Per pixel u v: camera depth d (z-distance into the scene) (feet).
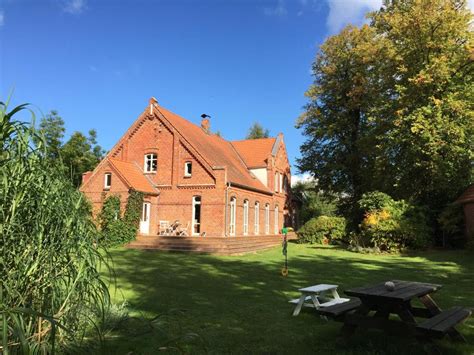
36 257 13.83
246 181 101.24
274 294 31.99
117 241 73.41
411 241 71.26
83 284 14.94
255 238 85.87
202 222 87.25
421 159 78.95
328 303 25.62
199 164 89.81
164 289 33.68
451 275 43.39
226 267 49.21
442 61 73.10
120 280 38.17
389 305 18.48
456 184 79.20
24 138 14.02
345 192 111.96
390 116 84.89
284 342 19.38
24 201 13.74
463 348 17.97
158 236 77.10
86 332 18.17
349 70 107.65
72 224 14.96
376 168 88.58
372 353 17.58
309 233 92.17
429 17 75.46
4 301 12.34
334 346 18.66
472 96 76.23
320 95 112.27
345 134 110.32
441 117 72.90
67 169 15.94
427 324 16.69
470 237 69.51
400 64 81.56
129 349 17.43
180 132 92.68
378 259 60.64
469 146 76.74
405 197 86.99
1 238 13.06
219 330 21.35
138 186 85.61
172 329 21.20
